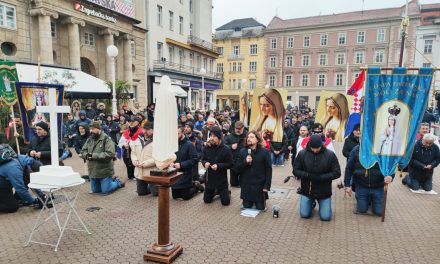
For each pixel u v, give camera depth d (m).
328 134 8.95
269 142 10.23
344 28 53.66
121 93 18.23
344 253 4.60
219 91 63.84
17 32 18.97
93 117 15.54
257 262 4.30
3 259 4.29
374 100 5.90
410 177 8.15
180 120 12.36
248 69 61.62
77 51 21.73
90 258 4.34
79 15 21.77
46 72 14.61
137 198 7.20
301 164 6.05
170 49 36.34
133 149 7.45
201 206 6.76
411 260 4.41
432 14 47.94
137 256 4.41
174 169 4.31
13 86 8.33
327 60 55.47
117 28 25.67
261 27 61.03
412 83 5.72
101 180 7.45
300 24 58.59
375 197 6.24
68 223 5.61
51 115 4.52
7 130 8.71
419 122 5.78
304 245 4.86
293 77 58.31
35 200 6.24
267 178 6.37
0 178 5.84
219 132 6.68
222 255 4.49
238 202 7.08
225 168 6.61
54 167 4.52
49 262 4.23
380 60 51.91
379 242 5.00
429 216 6.23
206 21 45.12
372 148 5.95
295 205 6.88
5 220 5.66
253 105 10.44
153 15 32.81
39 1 19.14
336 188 8.34
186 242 4.91
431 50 40.72
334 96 12.05
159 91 4.15
